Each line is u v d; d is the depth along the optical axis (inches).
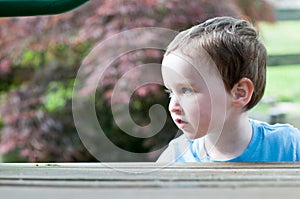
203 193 28.4
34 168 37.9
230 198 27.6
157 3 120.6
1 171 36.2
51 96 131.0
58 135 127.6
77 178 32.4
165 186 29.8
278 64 183.2
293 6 207.8
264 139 52.0
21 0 44.2
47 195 28.5
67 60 134.2
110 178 32.0
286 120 143.4
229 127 50.1
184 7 121.9
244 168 38.4
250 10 140.9
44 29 131.6
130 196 28.0
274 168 38.6
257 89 51.1
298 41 195.9
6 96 132.3
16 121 127.6
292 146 52.5
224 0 126.5
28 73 138.2
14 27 132.9
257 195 28.0
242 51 48.1
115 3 122.0
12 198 28.1
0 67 135.0
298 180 31.8
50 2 44.7
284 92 167.2
